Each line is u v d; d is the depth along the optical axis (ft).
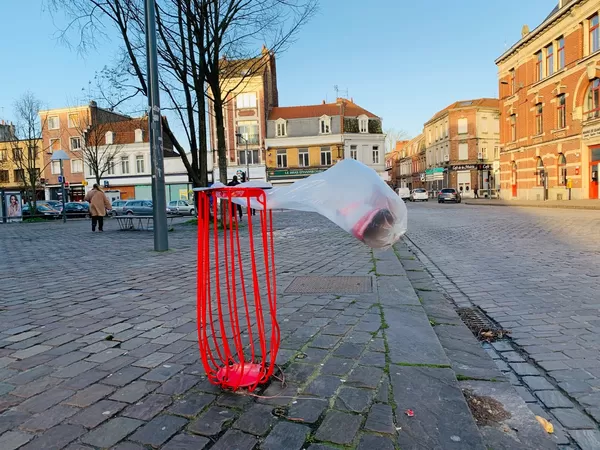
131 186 147.54
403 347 9.62
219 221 43.29
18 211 82.53
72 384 8.23
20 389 8.06
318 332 10.85
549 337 11.38
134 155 146.51
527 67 105.60
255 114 142.72
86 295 15.89
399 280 16.75
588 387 8.59
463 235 36.42
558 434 7.00
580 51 85.40
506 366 9.75
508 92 118.01
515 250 26.55
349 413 6.90
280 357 9.27
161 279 18.57
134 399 7.57
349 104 153.69
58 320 12.68
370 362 8.87
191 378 8.39
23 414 7.12
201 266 7.78
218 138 43.32
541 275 18.94
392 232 6.48
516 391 8.11
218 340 10.55
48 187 149.69
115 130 147.84
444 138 171.73
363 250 25.82
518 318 13.10
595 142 82.53
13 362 9.44
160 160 27.37
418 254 26.96
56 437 6.41
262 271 19.74
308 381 8.07
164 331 11.39
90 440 6.32
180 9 40.24
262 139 143.13
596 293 15.52
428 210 83.56
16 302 15.11
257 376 8.00
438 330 11.61
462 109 161.68
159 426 6.67
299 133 145.59
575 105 87.66
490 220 51.08
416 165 223.10
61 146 149.48
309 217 64.18
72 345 10.46
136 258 25.39
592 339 11.09
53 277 20.01
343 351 9.52
